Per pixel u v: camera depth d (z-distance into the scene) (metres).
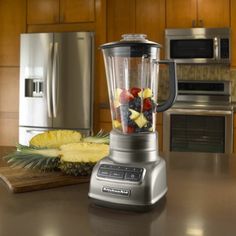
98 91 3.56
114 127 0.80
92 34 3.39
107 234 0.59
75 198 0.81
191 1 3.59
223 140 3.18
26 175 0.96
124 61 0.77
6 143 3.91
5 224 0.64
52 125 3.51
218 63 3.50
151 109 0.78
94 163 0.93
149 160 0.76
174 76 0.79
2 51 3.89
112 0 3.78
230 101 3.66
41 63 3.51
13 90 3.88
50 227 0.63
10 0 3.85
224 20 3.54
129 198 0.72
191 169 1.14
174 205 0.76
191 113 3.20
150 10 3.69
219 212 0.71
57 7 3.71
